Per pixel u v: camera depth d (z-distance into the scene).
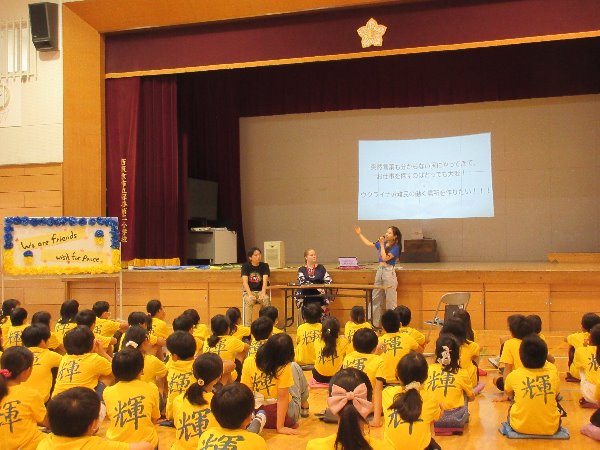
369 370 4.35
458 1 9.02
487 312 8.64
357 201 13.06
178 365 4.16
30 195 10.23
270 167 13.52
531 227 12.20
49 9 10.09
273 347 4.32
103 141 10.29
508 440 4.26
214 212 12.88
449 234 12.48
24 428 3.31
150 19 9.88
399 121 12.79
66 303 6.05
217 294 9.23
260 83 13.22
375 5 9.28
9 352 3.43
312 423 4.70
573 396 5.28
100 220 8.80
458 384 4.35
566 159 12.04
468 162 12.06
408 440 3.28
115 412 3.42
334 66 12.76
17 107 10.31
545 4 8.71
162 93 10.46
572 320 8.44
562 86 11.77
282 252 9.52
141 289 9.51
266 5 9.41
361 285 8.24
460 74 12.16
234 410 2.75
